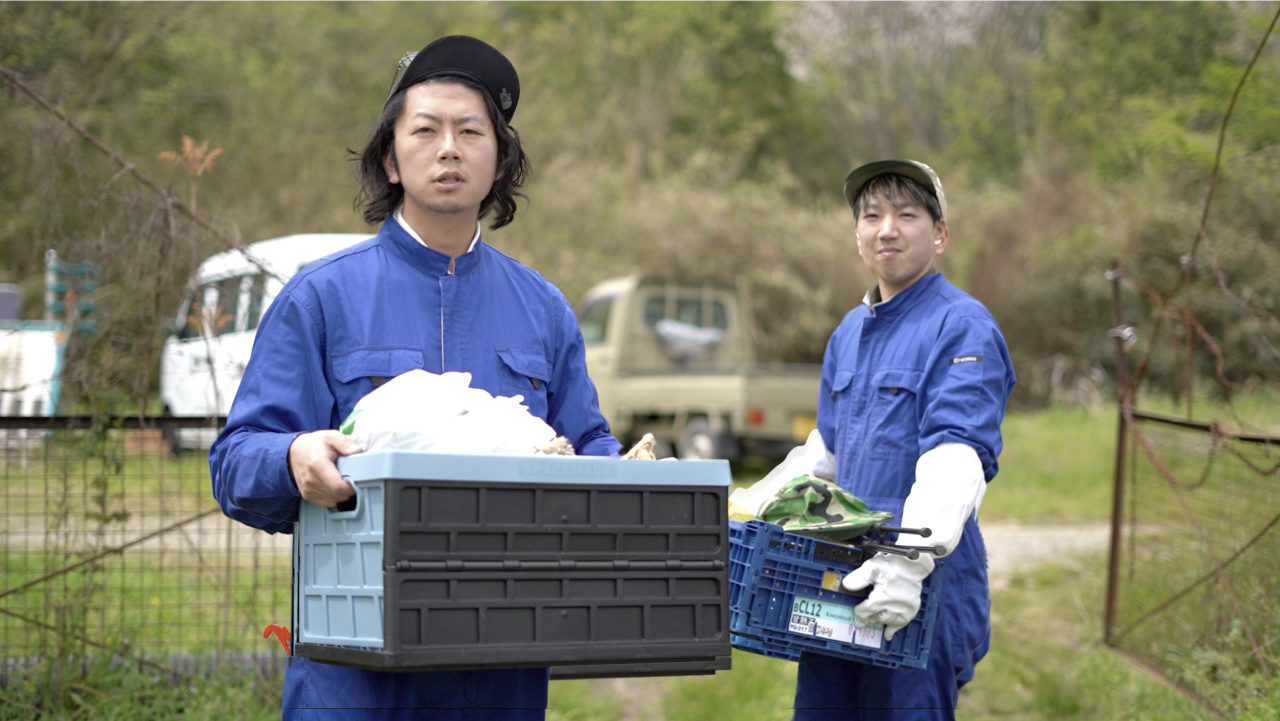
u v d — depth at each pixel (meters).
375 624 1.74
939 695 2.89
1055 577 6.85
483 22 24.12
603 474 1.86
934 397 2.95
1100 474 11.09
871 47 32.41
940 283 3.17
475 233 2.33
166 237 4.12
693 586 1.93
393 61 18.75
